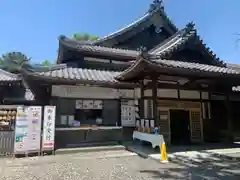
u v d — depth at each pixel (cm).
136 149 909
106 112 1073
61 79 920
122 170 619
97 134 1045
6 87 1162
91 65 1260
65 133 980
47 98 986
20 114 820
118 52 1223
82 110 1034
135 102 1126
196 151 877
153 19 1430
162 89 1085
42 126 871
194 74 888
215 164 687
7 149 812
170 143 1062
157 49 1134
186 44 1058
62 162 726
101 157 802
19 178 545
